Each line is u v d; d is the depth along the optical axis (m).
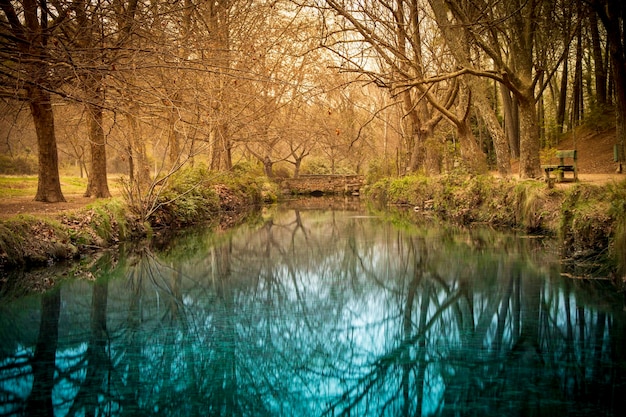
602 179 15.91
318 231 18.25
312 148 43.09
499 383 5.34
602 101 29.67
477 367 5.85
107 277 10.69
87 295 9.34
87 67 8.78
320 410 5.08
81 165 39.31
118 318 8.02
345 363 6.25
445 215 20.78
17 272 10.54
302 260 12.92
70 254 11.98
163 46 10.26
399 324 7.75
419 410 4.84
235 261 12.88
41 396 5.22
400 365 6.10
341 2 13.84
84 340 6.97
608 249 9.62
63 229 12.44
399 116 31.31
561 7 17.28
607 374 5.46
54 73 9.73
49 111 17.47
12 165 33.28
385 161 38.28
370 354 6.53
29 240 11.21
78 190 25.31
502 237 14.42
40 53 9.95
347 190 44.00
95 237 13.35
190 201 20.34
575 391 5.08
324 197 40.16
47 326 7.58
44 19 11.06
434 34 21.33
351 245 14.91
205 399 5.27
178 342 6.92
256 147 40.41
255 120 16.75
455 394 5.14
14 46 9.72
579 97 34.81
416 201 25.38
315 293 9.66
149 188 16.95
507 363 5.92
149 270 11.57
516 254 12.00
